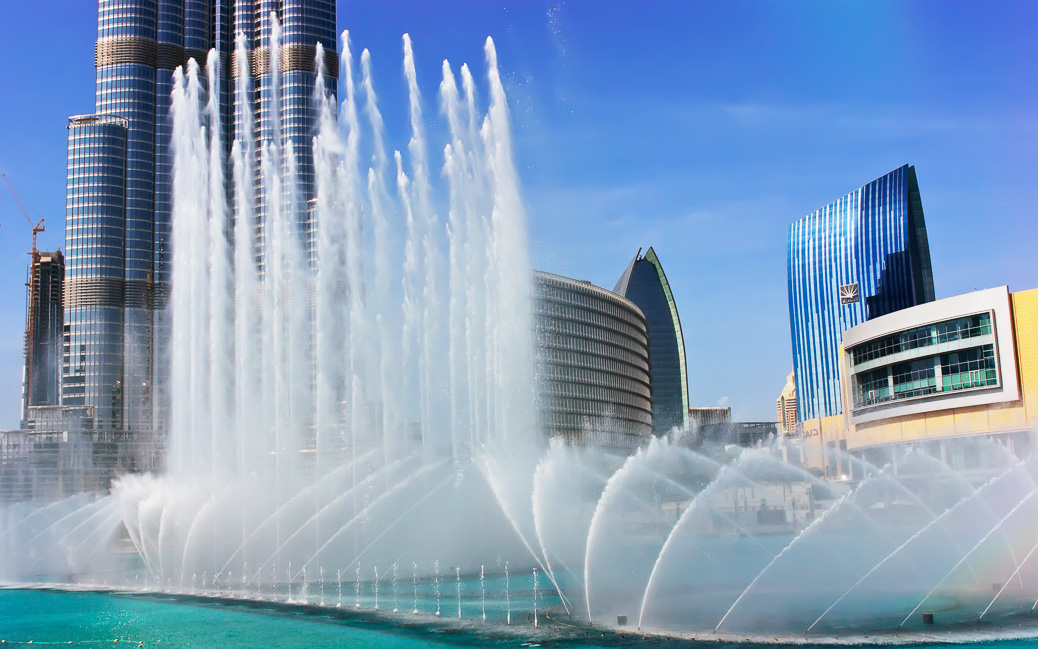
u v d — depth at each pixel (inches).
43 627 1833.2
